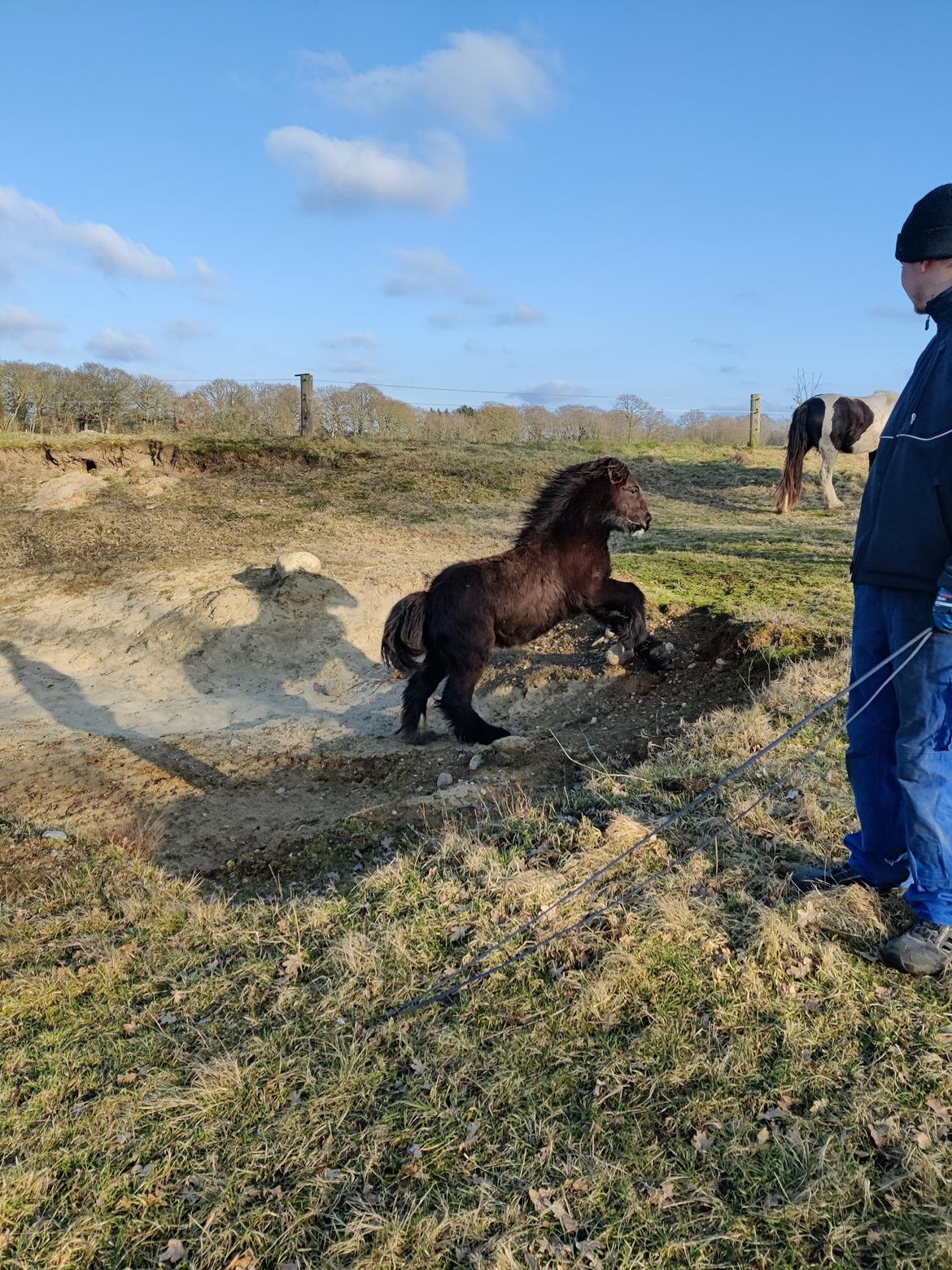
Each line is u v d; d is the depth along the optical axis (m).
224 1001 3.75
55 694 9.56
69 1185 2.92
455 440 23.22
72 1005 3.92
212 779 7.25
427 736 7.63
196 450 17.75
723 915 3.66
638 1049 3.08
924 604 3.08
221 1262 2.60
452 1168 2.77
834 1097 2.83
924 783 3.12
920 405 3.05
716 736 5.52
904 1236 2.38
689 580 9.66
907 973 3.25
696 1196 2.56
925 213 3.02
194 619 10.68
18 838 6.05
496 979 3.51
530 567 7.11
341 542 13.07
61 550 13.40
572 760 6.09
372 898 4.31
